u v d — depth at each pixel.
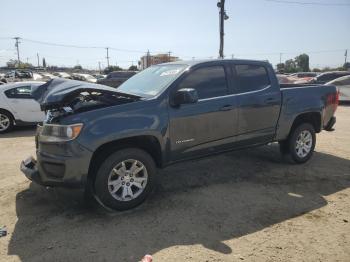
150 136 4.66
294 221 4.28
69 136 4.17
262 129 5.86
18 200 4.92
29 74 42.59
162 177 5.83
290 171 6.16
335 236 3.93
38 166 4.46
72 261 3.47
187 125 4.94
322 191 5.26
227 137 5.42
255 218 4.36
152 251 3.63
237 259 3.48
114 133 4.31
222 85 5.40
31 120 10.49
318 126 6.78
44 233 4.00
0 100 10.07
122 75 26.17
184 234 3.97
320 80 20.41
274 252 3.61
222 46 26.11
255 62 5.88
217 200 4.89
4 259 3.51
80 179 4.23
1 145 8.51
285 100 6.09
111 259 3.50
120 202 4.48
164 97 4.77
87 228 4.12
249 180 5.70
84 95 4.66
